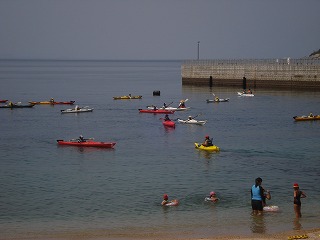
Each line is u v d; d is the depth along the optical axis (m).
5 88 191.50
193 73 170.00
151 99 141.88
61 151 65.88
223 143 69.81
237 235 33.34
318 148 65.50
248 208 39.62
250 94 136.88
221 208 39.84
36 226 36.50
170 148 67.00
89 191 46.00
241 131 81.31
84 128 86.94
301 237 31.70
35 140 74.44
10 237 34.19
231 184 47.47
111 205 41.53
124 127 87.75
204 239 32.41
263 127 85.56
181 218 37.66
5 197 44.31
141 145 69.62
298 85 146.25
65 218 38.41
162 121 95.06
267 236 32.81
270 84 151.12
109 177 51.31
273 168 53.97
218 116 100.56
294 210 38.38
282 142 70.25
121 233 34.59
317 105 115.00
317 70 142.50
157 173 52.69
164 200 41.38
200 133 79.81
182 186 47.09
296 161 57.44
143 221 37.25
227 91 152.25
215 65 163.88
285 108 111.00
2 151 66.06
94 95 159.50
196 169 54.22
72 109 111.69
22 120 98.38
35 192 45.91
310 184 47.03
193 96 143.25
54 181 49.91
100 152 65.00
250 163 56.66
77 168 55.84
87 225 36.62
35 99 146.62
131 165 56.97
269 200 41.56
